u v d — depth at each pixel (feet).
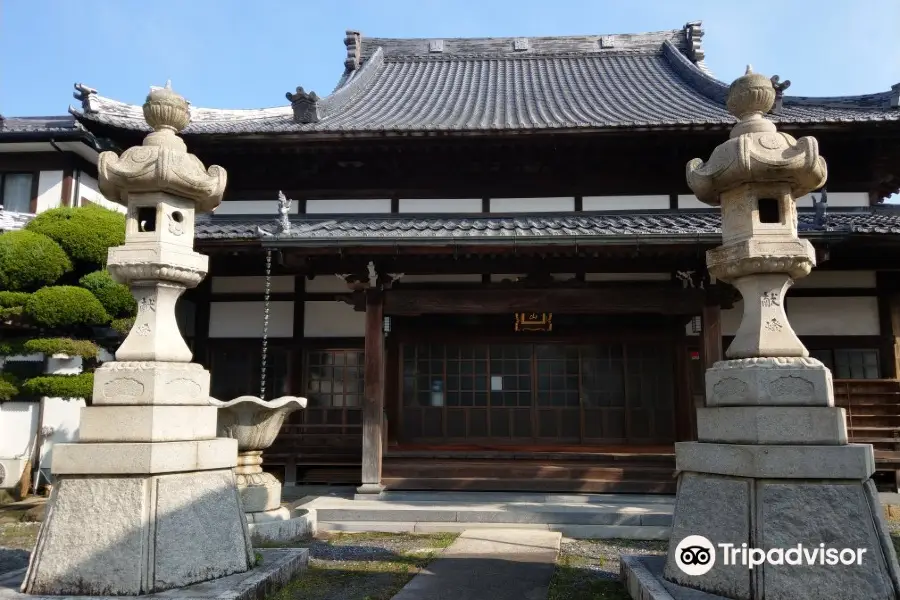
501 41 62.39
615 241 29.01
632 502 29.99
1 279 33.37
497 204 38.24
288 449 37.09
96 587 14.57
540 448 37.55
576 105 45.91
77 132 46.78
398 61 61.98
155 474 15.19
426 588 18.63
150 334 16.56
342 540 25.66
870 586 13.37
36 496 38.81
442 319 40.37
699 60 58.34
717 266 16.40
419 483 32.73
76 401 41.81
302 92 38.52
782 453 14.01
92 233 35.35
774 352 15.23
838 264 36.96
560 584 19.07
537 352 40.42
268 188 39.52
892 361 36.11
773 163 15.03
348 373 39.47
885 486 33.60
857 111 36.96
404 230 31.12
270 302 40.04
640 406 39.55
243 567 16.75
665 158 37.19
